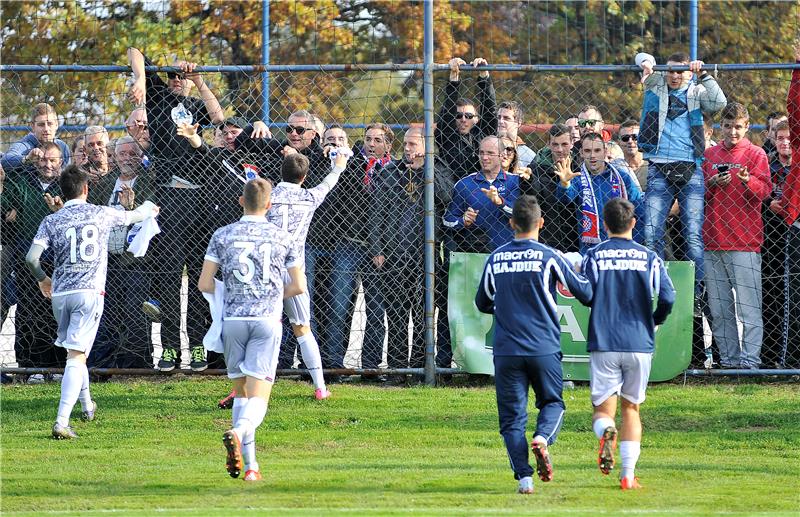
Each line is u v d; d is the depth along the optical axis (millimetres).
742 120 24281
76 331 21438
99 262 21516
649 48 54344
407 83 39469
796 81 24125
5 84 30031
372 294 25219
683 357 24188
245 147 25234
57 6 45406
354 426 22125
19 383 26125
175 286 25297
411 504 15773
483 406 23391
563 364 24422
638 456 18000
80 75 37688
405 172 25000
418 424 22188
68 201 21625
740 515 14773
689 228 24609
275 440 21188
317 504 15852
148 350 25781
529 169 24625
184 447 20844
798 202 24250
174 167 25078
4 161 25469
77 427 22281
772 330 24906
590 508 15383
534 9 54875
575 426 21969
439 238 25250
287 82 33219
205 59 47938
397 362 25391
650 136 24688
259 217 18078
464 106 25219
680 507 15570
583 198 24297
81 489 17344
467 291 24719
